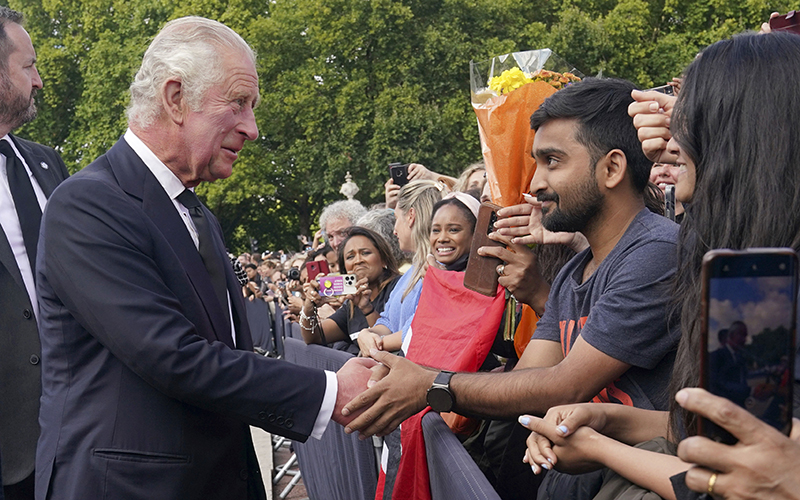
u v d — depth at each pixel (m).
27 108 2.87
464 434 2.51
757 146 1.13
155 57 2.04
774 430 0.79
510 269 2.30
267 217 29.89
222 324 2.09
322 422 2.01
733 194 1.15
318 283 4.50
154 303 1.84
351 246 4.57
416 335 2.51
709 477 0.83
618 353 1.59
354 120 20.81
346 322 4.66
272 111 21.44
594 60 20.22
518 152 2.25
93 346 1.92
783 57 1.16
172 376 1.83
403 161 19.86
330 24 21.48
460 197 3.15
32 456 2.66
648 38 21.61
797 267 0.81
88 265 1.84
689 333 1.26
